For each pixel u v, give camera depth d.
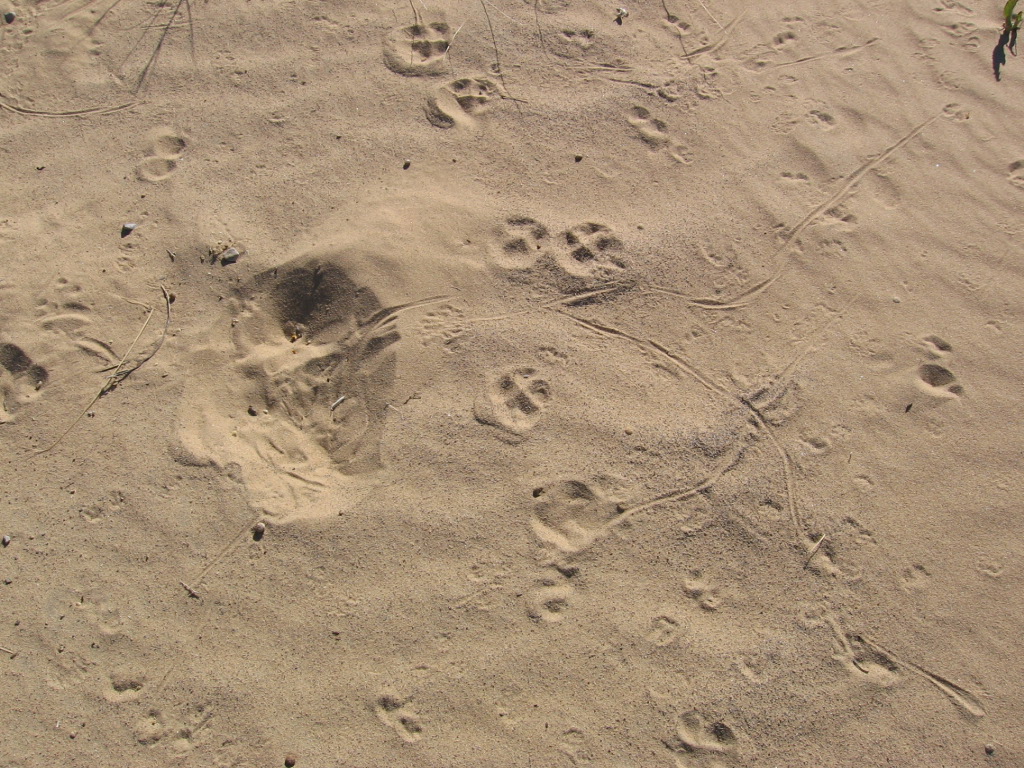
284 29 1.29
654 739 1.06
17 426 1.12
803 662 1.08
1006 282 1.22
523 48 1.30
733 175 1.25
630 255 1.21
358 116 1.25
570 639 1.08
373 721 1.06
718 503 1.12
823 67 1.32
